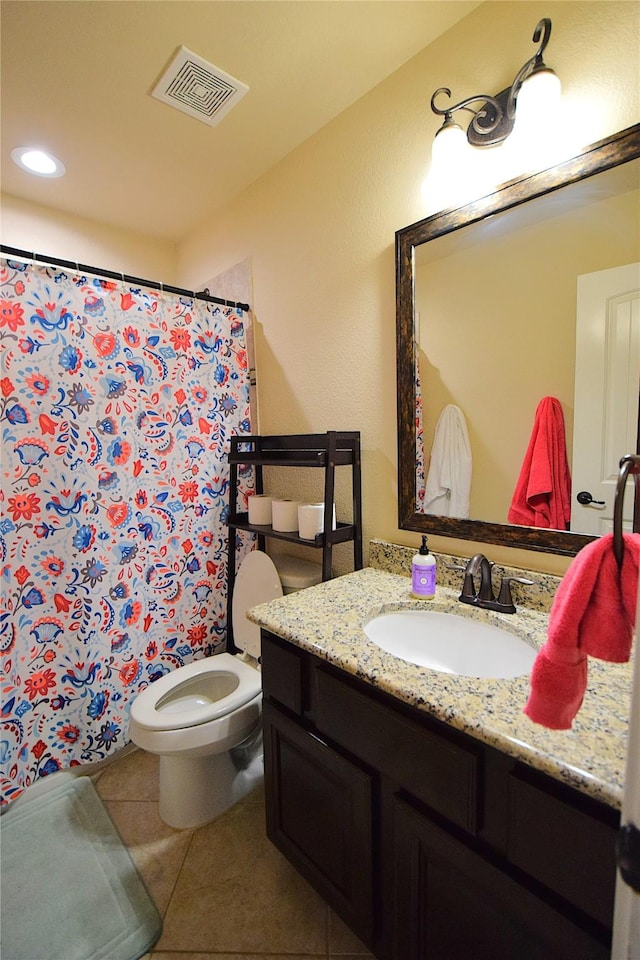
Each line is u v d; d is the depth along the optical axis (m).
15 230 2.03
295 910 1.18
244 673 1.63
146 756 1.79
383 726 0.89
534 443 1.13
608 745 0.64
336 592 1.30
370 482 1.57
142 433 1.71
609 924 0.60
